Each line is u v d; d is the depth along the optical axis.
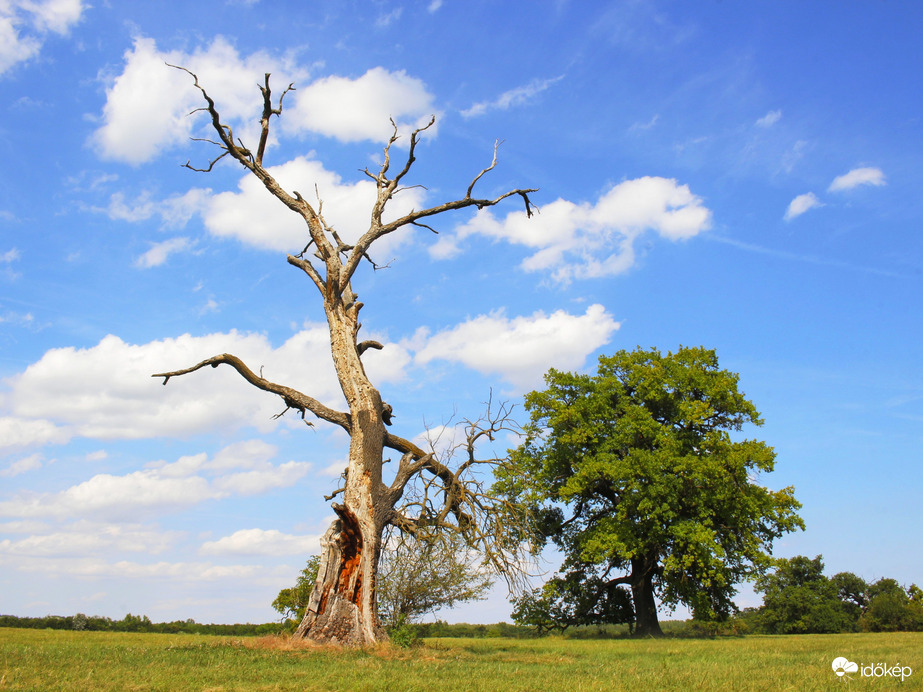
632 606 38.16
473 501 25.52
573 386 37.78
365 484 22.75
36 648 16.28
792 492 35.28
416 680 12.64
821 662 16.61
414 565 24.23
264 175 27.20
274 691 11.10
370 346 27.48
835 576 61.75
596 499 37.31
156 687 11.02
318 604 20.70
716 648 22.95
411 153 27.81
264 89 26.89
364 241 26.69
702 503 32.81
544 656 19.42
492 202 27.70
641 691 11.74
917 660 16.56
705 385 36.09
